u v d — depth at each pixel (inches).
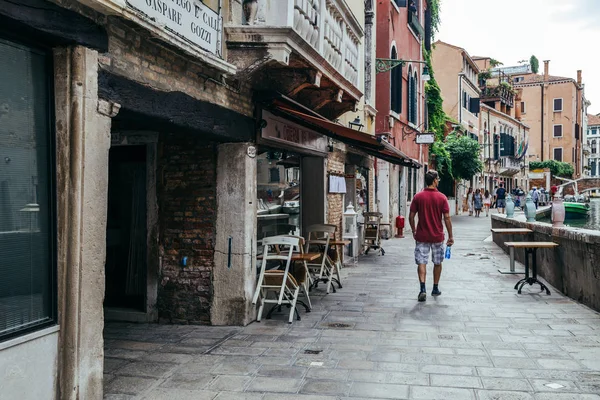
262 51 251.6
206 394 184.2
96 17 163.2
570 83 2974.9
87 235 161.6
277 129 314.8
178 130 233.1
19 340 145.6
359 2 568.4
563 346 236.5
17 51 147.5
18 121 148.1
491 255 581.9
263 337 255.3
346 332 263.6
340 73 339.3
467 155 1257.4
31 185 152.5
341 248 496.1
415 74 910.4
